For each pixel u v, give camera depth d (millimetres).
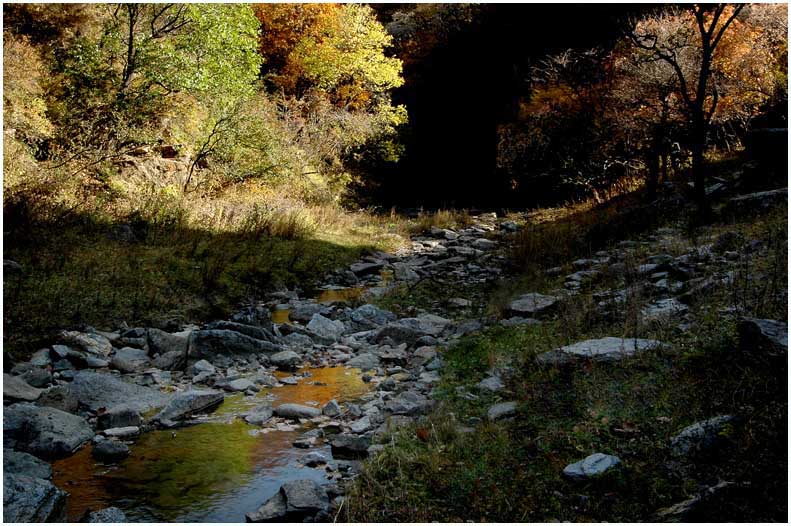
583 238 12250
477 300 9688
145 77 13781
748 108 14523
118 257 9680
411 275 11906
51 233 9719
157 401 5824
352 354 7469
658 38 14516
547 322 7398
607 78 18234
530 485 4035
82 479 4379
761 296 6051
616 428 4551
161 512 3955
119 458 4707
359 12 24375
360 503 3891
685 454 4086
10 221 9336
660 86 14328
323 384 6441
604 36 23562
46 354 6520
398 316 9094
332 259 13016
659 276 7957
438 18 28672
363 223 18281
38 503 3738
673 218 11586
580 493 3891
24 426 4801
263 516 3805
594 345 5820
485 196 25656
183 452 4824
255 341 7324
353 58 23156
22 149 11227
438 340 7613
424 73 28547
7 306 7266
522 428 4801
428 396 5793
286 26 23328
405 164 26766
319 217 16281
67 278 8453
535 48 26047
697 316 6148
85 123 12805
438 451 4488
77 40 13492
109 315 7902
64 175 11211
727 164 13984
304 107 22703
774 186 11453
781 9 14539
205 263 10562
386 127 23594
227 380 6453
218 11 14375
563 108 21172
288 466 4582
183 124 15445
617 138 17531
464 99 28000
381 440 4836
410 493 4012
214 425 5367
